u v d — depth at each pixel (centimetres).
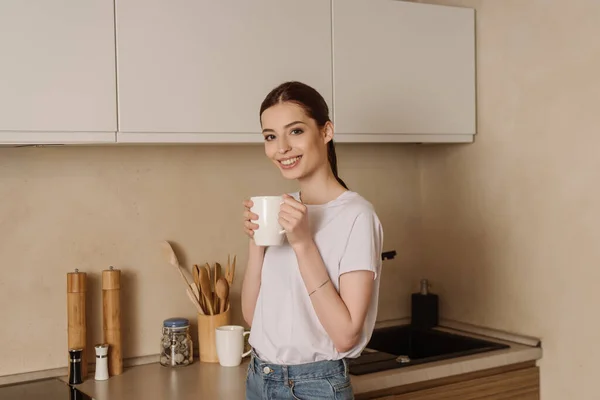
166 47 197
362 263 143
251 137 211
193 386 200
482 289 255
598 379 217
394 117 235
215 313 232
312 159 150
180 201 236
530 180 236
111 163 224
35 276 214
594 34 214
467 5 256
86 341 220
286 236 153
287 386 149
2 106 178
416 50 239
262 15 210
